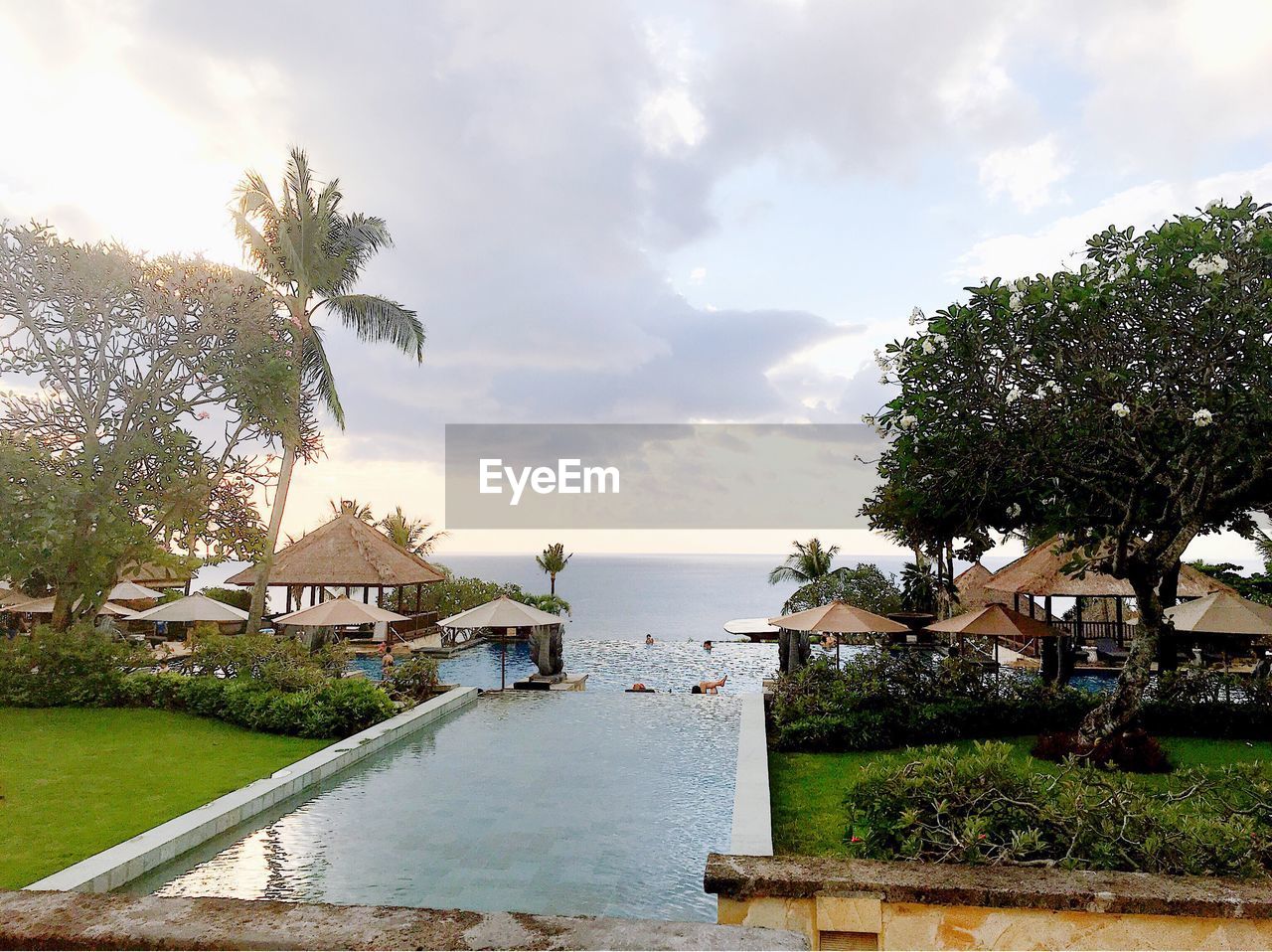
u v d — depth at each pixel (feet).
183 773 34.14
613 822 30.17
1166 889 9.70
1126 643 71.31
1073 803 14.51
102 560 55.98
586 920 6.81
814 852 24.52
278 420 64.85
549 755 41.39
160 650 78.28
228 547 64.13
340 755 37.60
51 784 32.12
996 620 49.55
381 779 36.40
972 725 41.68
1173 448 31.73
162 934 6.65
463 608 110.22
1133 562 33.27
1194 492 32.35
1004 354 33.58
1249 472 35.86
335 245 82.84
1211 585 70.08
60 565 53.98
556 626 69.41
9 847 24.66
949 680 44.60
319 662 55.06
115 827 26.76
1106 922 9.51
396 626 91.81
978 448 33.99
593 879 24.40
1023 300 32.63
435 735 46.44
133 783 32.37
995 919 9.61
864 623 50.16
